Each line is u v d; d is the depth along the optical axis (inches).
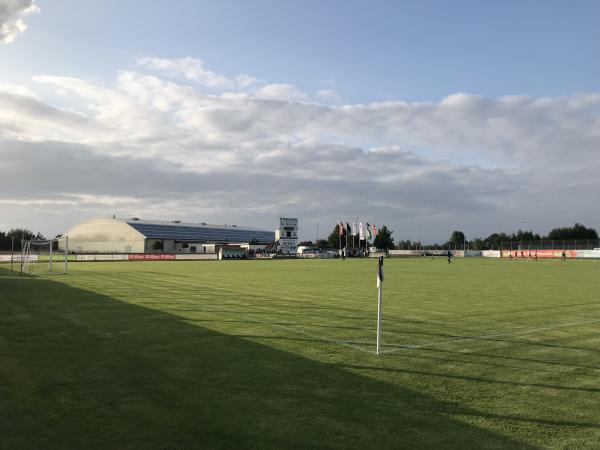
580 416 204.5
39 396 227.9
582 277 1181.7
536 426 192.5
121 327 421.1
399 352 326.0
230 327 422.0
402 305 588.7
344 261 2785.4
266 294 719.7
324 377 261.7
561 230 5310.0
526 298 674.2
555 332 406.0
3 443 174.2
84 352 321.7
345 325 435.8
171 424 191.9
